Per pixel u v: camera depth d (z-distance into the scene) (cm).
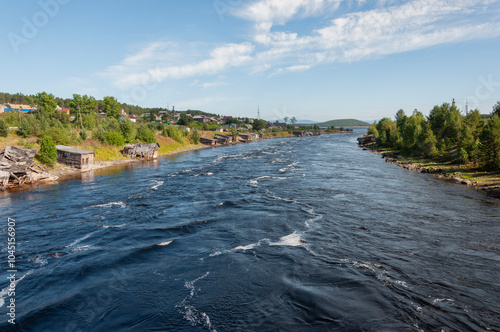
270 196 3306
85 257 1898
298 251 1934
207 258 1864
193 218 2603
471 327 1211
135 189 3769
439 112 7056
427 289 1488
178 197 3347
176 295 1481
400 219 2522
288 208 2844
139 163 6531
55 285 1588
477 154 4644
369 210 2769
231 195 3384
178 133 10831
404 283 1544
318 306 1361
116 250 1992
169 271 1716
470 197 3222
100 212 2806
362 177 4400
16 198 3319
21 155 4131
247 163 6228
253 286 1545
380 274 1634
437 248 1959
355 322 1252
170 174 4925
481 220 2483
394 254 1880
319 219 2531
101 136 7094
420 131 6762
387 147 9056
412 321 1250
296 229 2314
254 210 2805
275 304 1392
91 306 1405
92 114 9431
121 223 2508
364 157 7131
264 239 2138
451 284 1530
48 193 3556
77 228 2402
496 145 4194
